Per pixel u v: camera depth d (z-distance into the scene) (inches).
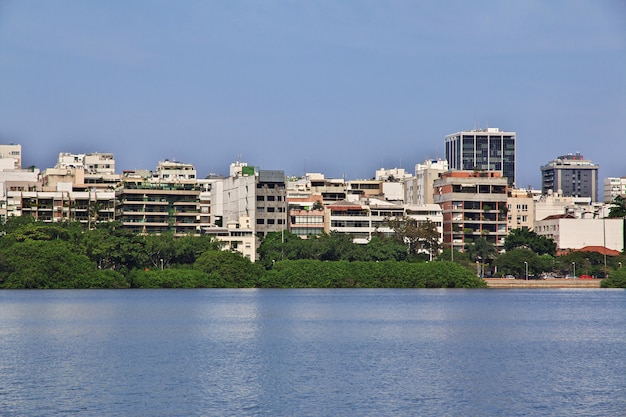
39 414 4284.0
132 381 5088.6
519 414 4362.7
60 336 7130.9
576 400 4665.4
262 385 4992.6
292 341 6919.3
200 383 5039.4
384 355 6156.5
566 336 7406.5
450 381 5157.5
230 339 7027.6
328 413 4350.4
